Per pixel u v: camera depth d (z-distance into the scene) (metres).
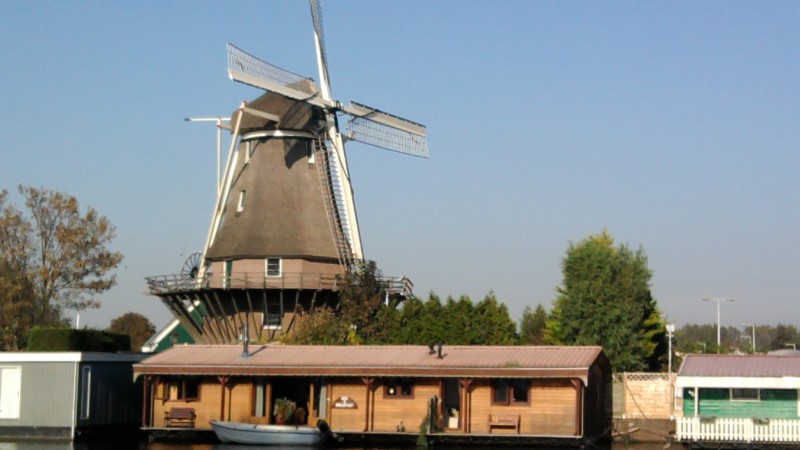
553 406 48.56
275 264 67.25
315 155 70.06
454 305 59.78
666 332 67.94
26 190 74.62
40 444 50.12
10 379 53.41
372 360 51.19
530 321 84.12
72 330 56.00
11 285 72.38
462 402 49.81
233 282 66.88
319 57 71.56
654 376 55.81
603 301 63.97
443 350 52.25
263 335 66.75
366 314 62.81
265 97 70.44
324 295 67.12
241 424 49.91
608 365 54.22
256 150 70.06
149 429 52.75
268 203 68.56
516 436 48.09
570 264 65.44
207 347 55.62
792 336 138.75
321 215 69.00
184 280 68.94
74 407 52.56
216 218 69.25
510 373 48.03
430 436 49.00
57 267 74.31
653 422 53.28
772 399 50.19
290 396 55.06
